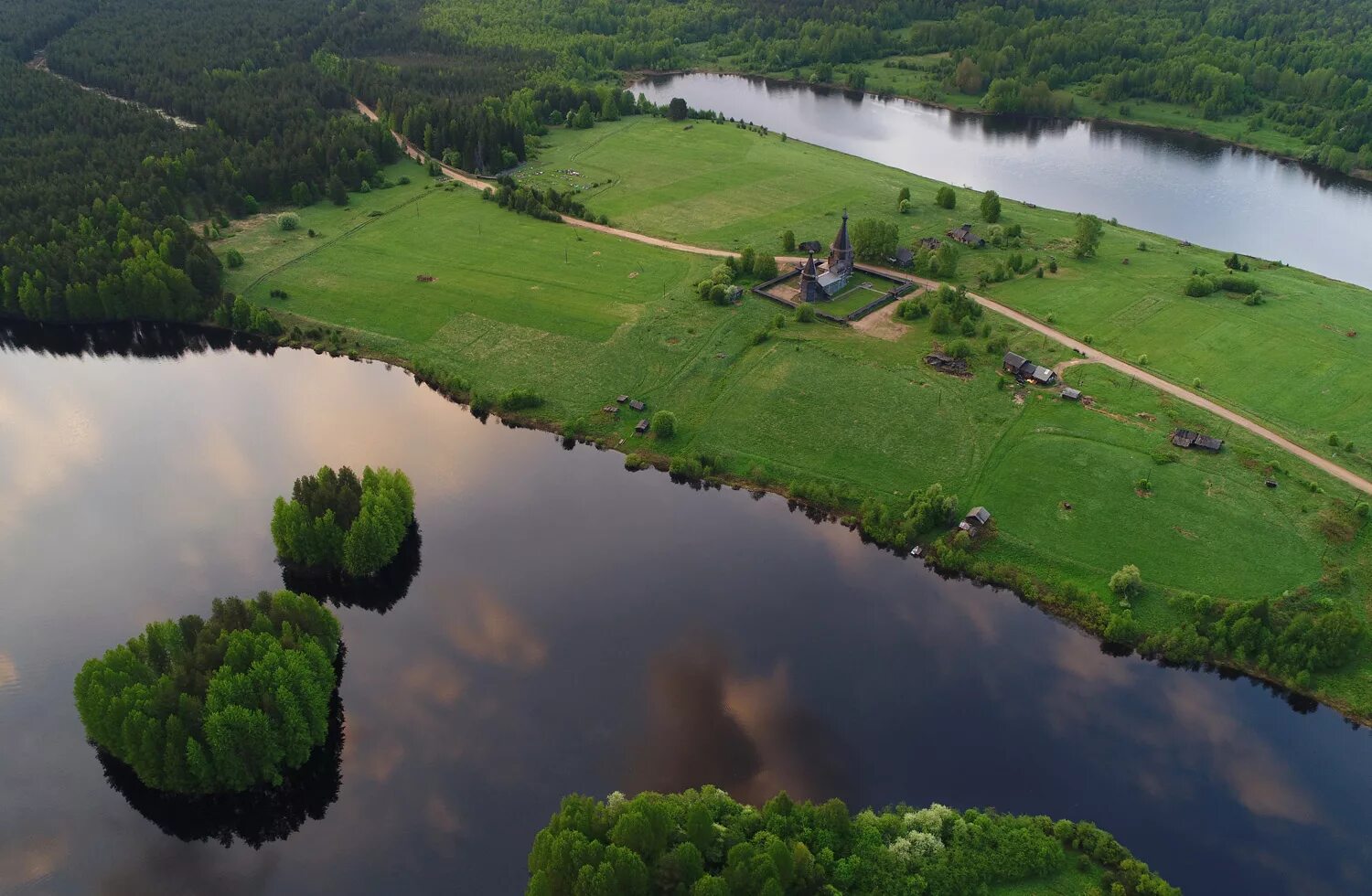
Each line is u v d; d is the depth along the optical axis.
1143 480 157.50
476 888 103.44
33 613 140.38
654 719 122.38
